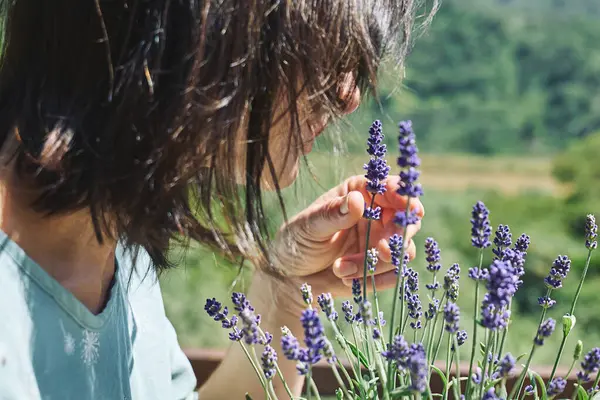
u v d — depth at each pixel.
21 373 0.71
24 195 0.75
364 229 0.95
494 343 0.75
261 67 0.71
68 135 0.70
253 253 0.77
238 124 0.71
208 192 0.75
